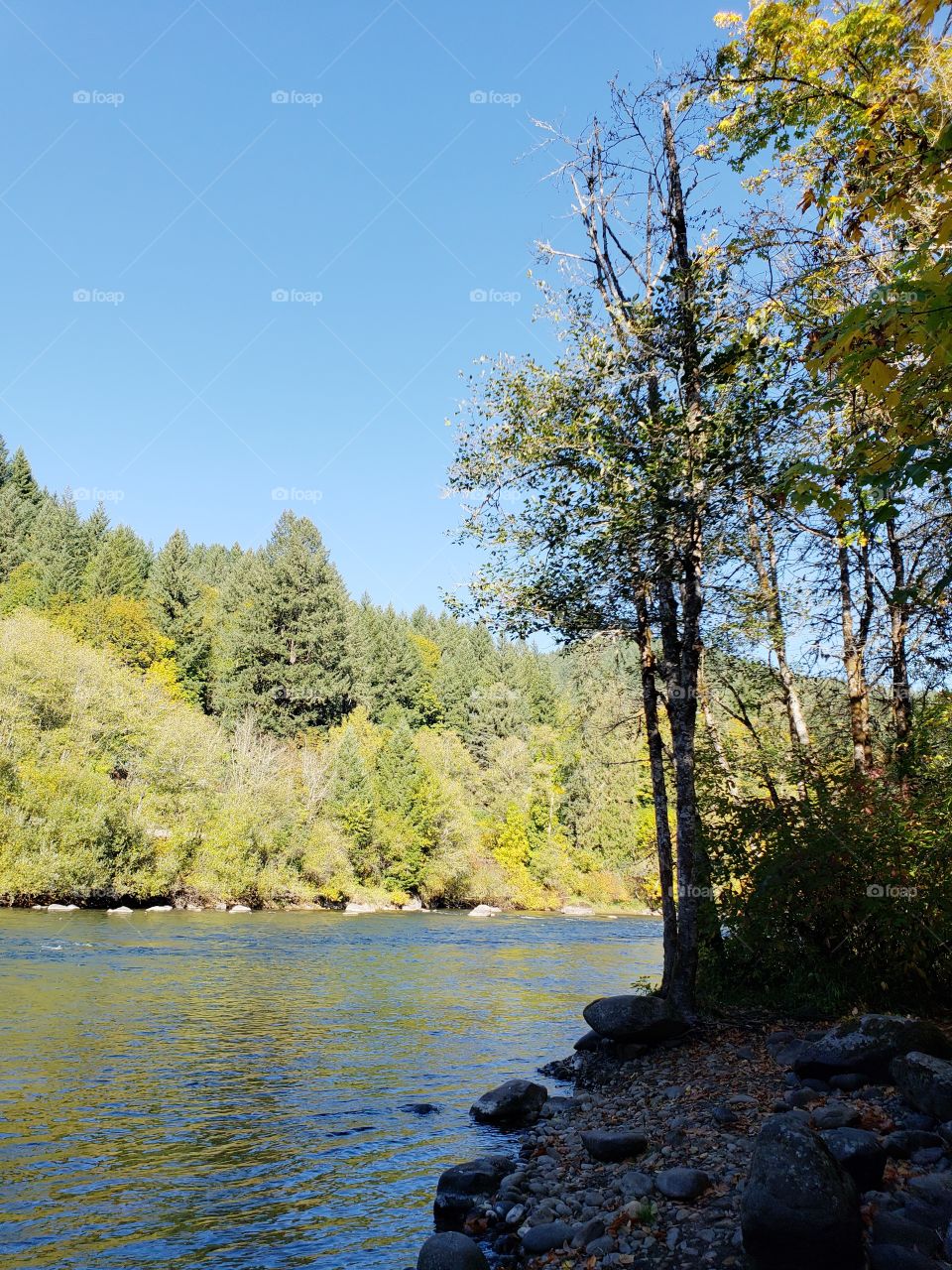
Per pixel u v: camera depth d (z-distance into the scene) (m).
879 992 13.73
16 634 55.31
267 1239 7.46
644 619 14.36
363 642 97.69
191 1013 17.78
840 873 13.89
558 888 70.06
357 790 64.75
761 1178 6.03
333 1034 16.45
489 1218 7.70
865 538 7.57
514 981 25.16
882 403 5.46
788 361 11.33
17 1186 8.35
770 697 19.62
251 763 63.78
